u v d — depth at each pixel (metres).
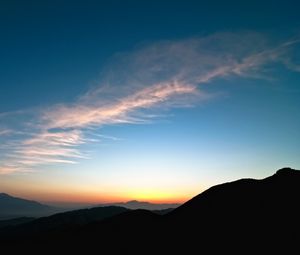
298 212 62.25
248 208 69.69
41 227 176.12
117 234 78.69
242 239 57.22
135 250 65.12
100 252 68.44
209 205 77.44
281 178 81.12
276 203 68.31
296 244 50.94
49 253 73.56
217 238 60.56
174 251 60.03
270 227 58.91
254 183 83.31
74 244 77.62
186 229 68.62
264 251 51.03
